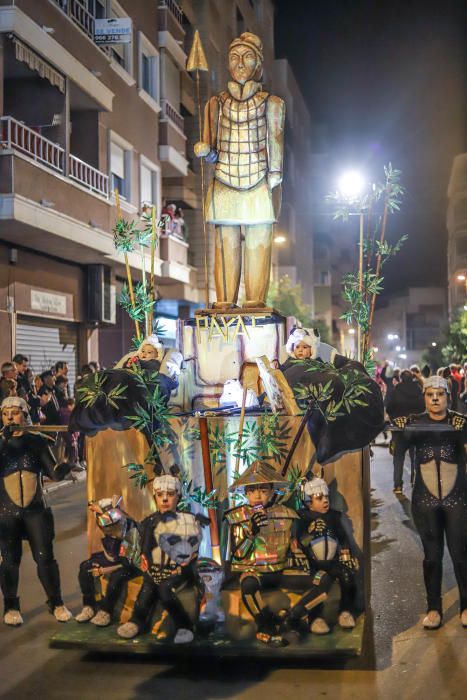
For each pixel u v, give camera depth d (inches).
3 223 619.8
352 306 299.9
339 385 228.8
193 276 1226.0
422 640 241.4
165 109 1019.3
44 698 201.6
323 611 225.3
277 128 274.1
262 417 233.0
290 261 2154.3
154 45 1003.3
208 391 263.4
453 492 244.7
